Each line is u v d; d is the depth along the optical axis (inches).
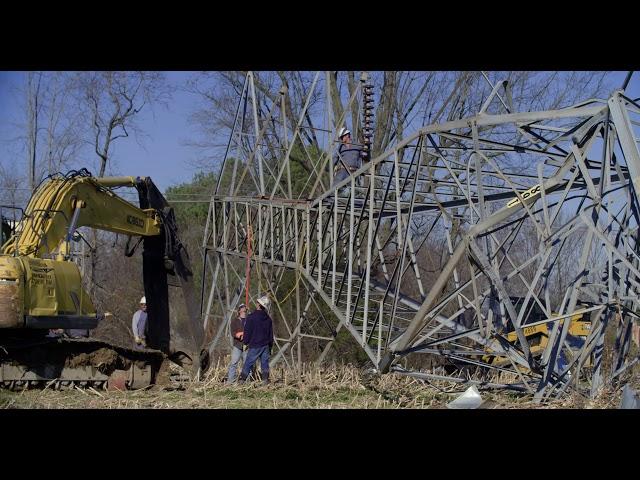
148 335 662.5
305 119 1302.9
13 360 519.5
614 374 518.9
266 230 776.3
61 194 541.6
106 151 1298.0
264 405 516.7
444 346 824.9
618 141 440.8
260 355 645.3
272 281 819.4
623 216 496.4
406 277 1111.0
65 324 518.9
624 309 481.4
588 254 482.9
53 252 533.0
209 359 703.1
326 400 556.4
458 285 668.1
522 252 1151.0
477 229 502.0
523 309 504.1
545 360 512.4
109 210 597.6
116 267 1298.0
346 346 965.2
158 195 665.6
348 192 748.0
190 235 1398.9
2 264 484.4
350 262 639.8
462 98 1195.3
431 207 665.0
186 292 671.8
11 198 1230.3
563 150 531.8
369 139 773.9
